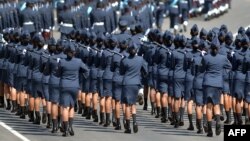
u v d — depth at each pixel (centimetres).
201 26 10906
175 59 5778
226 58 5422
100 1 9112
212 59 5400
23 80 6106
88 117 6094
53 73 5541
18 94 6169
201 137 5419
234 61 5781
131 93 5481
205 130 5506
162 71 5938
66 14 8994
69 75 5384
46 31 9375
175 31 10412
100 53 5953
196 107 5512
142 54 6219
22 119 6078
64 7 9006
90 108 6084
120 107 5884
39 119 5884
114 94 5622
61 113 5453
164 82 5947
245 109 5775
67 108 5403
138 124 5869
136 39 6562
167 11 11719
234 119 5838
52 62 5541
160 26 10512
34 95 5872
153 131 5622
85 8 9150
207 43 5878
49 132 5569
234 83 5794
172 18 10425
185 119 6078
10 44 6297
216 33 6191
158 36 6059
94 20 9081
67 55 5388
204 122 5503
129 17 8425
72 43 5806
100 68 5909
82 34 6181
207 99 5412
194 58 5534
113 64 5631
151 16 9412
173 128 5734
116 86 5606
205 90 5412
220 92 5428
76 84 5397
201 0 11688
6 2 9269
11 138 5350
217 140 5328
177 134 5528
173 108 5788
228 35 5928
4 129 5662
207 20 11369
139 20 8794
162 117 5934
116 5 9675
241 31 6369
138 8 9131
